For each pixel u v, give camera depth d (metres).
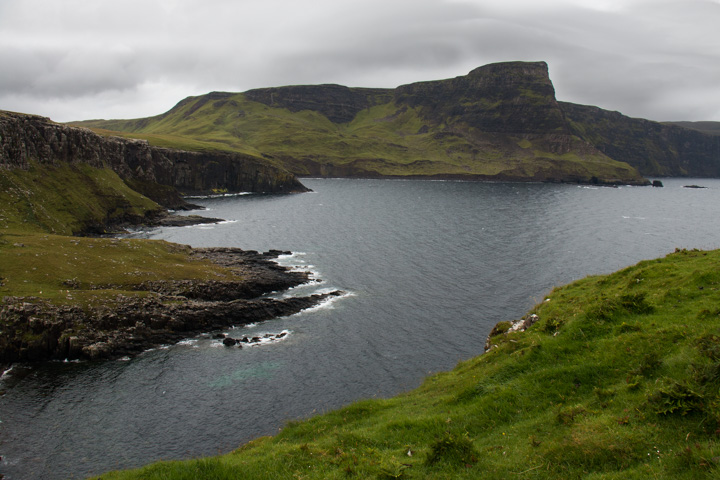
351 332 61.94
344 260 100.75
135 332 57.59
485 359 28.03
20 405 43.88
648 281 30.03
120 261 75.50
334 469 18.30
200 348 56.84
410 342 58.72
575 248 110.69
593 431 17.06
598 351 22.86
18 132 125.94
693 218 167.75
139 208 150.88
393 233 134.00
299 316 67.62
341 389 47.66
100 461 36.28
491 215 170.88
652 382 18.98
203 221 153.38
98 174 151.25
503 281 83.31
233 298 72.50
